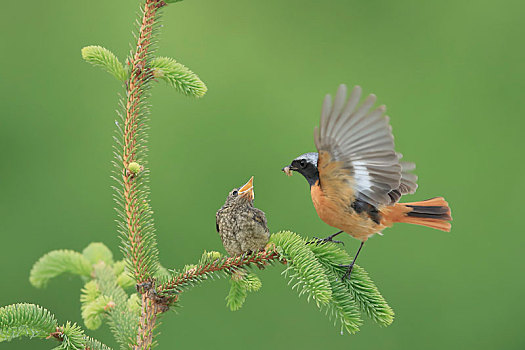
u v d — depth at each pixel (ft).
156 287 20.97
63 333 20.89
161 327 22.57
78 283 22.39
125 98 21.03
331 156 21.13
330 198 21.27
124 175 20.98
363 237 21.38
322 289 20.97
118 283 21.24
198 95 21.06
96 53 21.03
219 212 21.33
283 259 21.07
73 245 22.67
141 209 20.98
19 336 20.85
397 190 21.33
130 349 20.97
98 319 21.08
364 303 21.09
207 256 21.08
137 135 21.02
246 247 21.29
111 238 22.67
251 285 21.13
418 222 21.38
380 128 20.99
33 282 21.29
